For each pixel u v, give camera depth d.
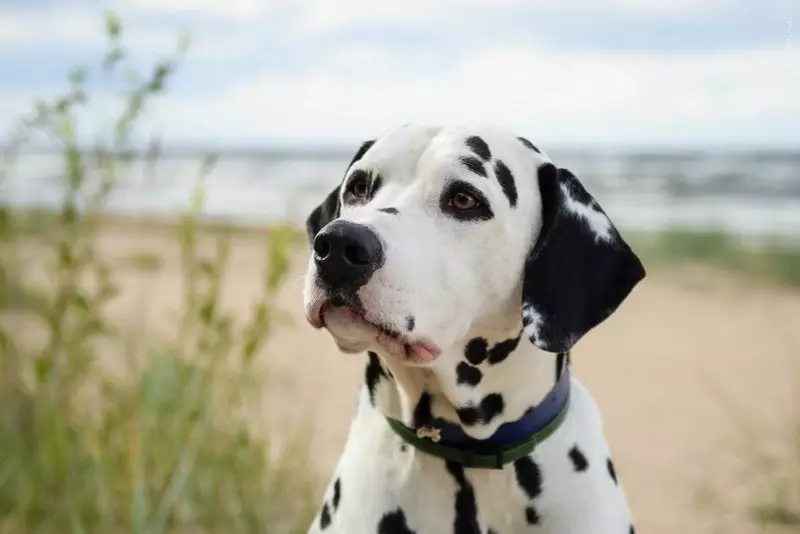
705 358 2.38
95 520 1.22
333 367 2.17
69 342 1.26
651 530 1.41
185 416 1.23
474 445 0.85
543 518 0.85
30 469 1.25
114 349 1.68
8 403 1.33
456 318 0.82
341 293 0.78
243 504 1.26
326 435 1.68
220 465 1.26
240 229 4.68
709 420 1.88
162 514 1.13
